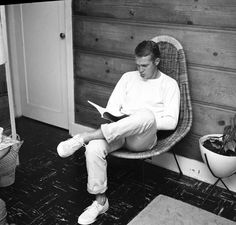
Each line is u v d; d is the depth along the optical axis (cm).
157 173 249
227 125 217
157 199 214
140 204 211
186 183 236
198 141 233
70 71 284
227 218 199
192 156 240
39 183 232
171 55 219
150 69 207
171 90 211
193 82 224
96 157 187
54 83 312
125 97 225
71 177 241
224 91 213
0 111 227
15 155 225
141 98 217
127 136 191
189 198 219
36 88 330
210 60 213
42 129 323
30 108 343
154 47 205
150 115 188
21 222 192
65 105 312
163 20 223
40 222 193
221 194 223
